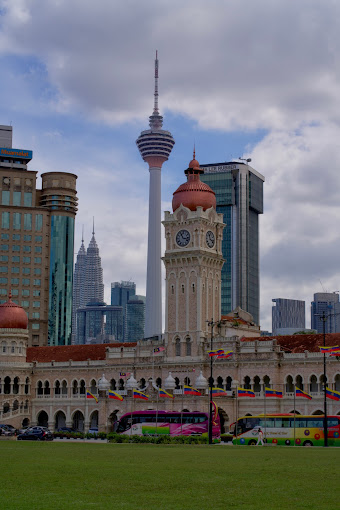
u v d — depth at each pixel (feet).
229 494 162.71
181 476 194.18
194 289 554.46
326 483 179.42
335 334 506.07
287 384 503.20
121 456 261.85
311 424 379.76
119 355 584.81
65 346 641.40
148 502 152.76
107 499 156.35
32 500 154.10
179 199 572.92
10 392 610.24
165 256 570.05
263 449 315.37
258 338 535.60
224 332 548.72
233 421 509.76
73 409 595.47
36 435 430.20
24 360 624.59
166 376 553.23
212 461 239.71
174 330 559.38
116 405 542.16
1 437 473.67
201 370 536.01
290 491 166.71
